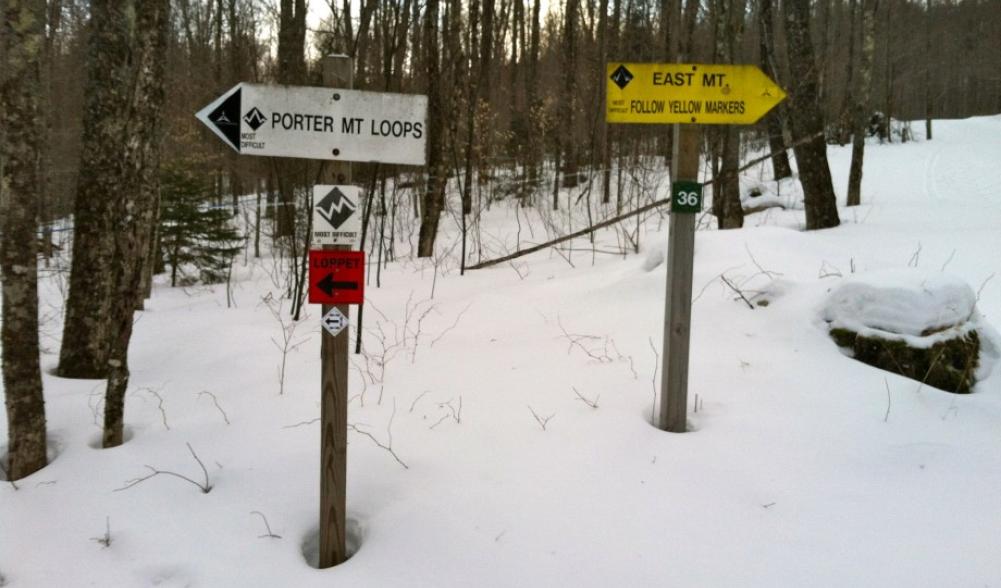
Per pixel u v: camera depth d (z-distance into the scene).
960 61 48.53
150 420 4.39
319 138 2.78
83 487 3.56
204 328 6.89
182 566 2.96
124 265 3.93
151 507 3.38
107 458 3.85
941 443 3.71
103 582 2.89
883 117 31.16
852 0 26.25
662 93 3.59
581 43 20.92
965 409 4.11
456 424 4.08
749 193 14.83
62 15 14.25
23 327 3.68
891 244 8.53
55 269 11.30
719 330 5.23
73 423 4.36
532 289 7.54
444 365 5.18
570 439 3.81
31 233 3.66
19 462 3.70
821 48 26.80
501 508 3.22
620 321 5.77
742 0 10.62
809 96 9.87
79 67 15.42
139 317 7.92
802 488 3.32
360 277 2.83
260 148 2.75
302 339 6.26
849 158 23.56
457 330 6.24
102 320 5.28
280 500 3.41
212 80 17.31
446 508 3.24
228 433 4.12
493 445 3.79
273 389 4.82
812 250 6.52
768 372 4.52
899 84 32.62
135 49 4.06
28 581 2.91
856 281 4.92
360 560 2.96
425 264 10.70
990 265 7.39
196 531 3.19
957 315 4.64
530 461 3.61
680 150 3.67
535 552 2.93
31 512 3.38
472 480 3.46
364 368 5.23
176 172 11.54
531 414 4.16
